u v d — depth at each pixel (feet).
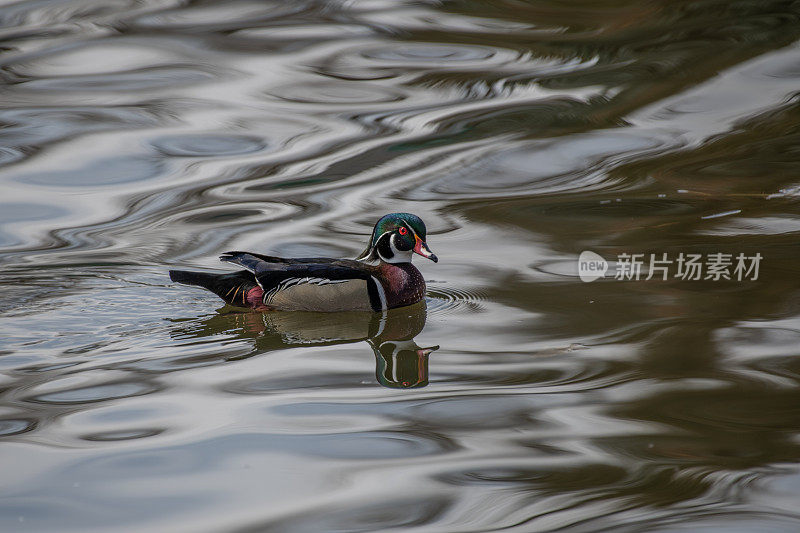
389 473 26.09
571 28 81.30
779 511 24.17
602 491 25.17
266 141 61.05
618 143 60.03
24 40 79.82
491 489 25.27
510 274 43.06
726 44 74.38
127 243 46.60
